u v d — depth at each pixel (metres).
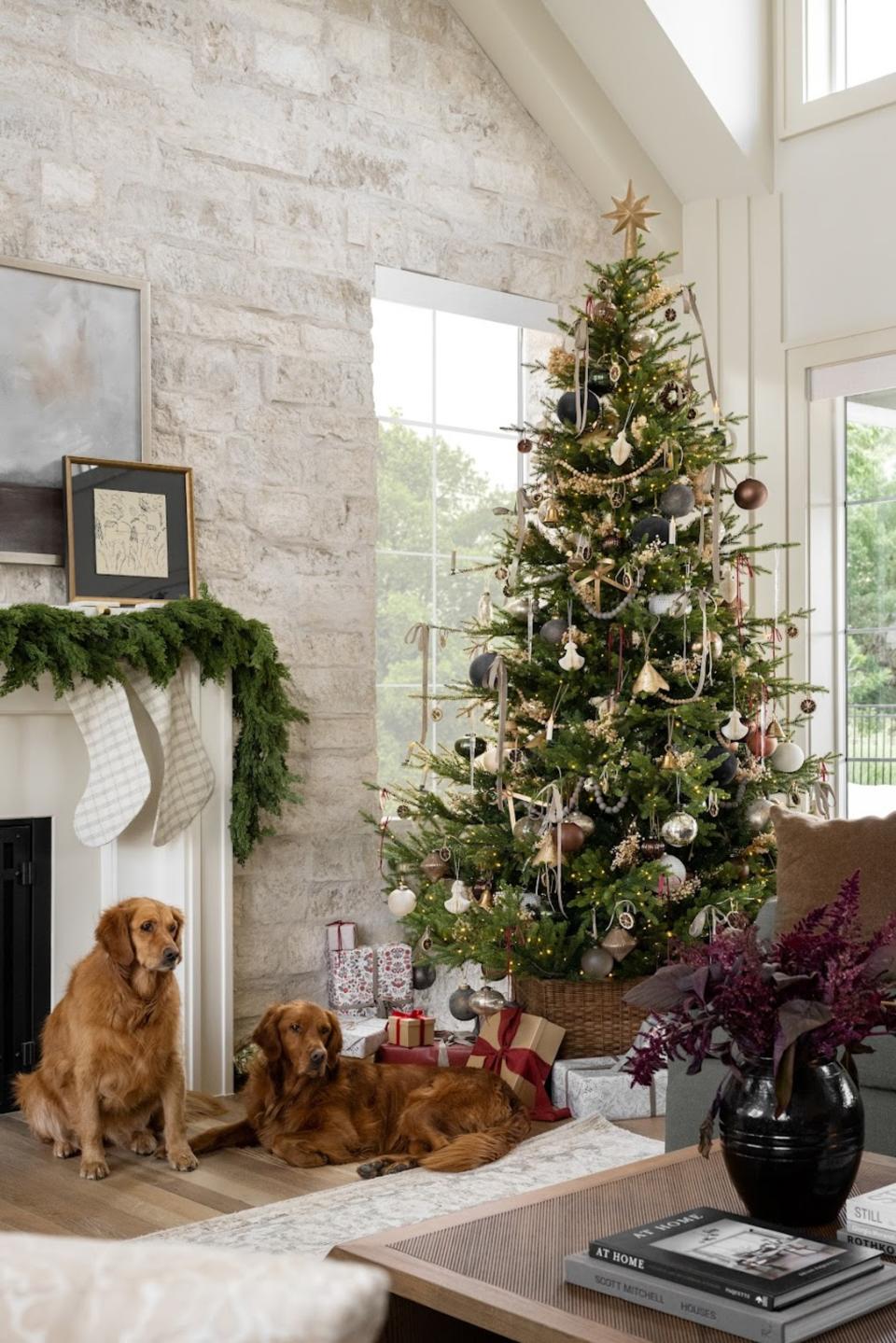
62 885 3.88
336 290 4.64
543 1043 3.83
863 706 5.04
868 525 5.02
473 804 4.22
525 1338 1.49
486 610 4.27
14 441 3.89
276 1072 3.41
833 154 5.02
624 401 4.07
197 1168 3.26
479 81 5.09
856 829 3.02
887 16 5.00
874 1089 2.73
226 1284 0.53
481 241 5.06
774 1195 1.73
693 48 4.96
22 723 3.81
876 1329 1.46
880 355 4.88
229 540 4.33
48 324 3.96
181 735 3.96
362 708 4.63
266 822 4.36
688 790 3.76
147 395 4.14
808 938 1.76
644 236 5.41
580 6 5.01
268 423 4.45
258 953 4.34
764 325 5.19
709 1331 1.45
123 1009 3.21
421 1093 3.46
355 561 4.64
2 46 3.93
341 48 4.69
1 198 3.92
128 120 4.18
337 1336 0.51
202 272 4.32
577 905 3.84
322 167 4.62
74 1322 0.53
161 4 4.26
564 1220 1.80
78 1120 3.25
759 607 5.12
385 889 4.59
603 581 4.01
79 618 3.68
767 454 5.17
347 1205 2.96
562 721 4.04
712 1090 2.84
